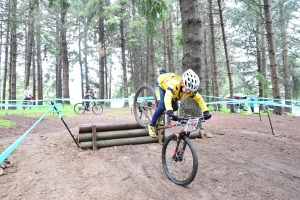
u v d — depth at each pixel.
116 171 4.16
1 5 15.07
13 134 7.15
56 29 21.44
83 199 3.33
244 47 21.02
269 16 12.08
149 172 4.20
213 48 14.68
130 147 5.34
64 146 5.12
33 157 4.51
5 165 4.12
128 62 31.77
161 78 4.07
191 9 6.28
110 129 5.36
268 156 4.96
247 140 6.14
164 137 5.71
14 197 3.32
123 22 19.92
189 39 6.29
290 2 16.23
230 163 4.57
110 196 3.41
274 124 8.59
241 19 17.59
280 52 20.44
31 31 17.70
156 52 23.06
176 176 4.06
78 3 19.17
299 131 7.28
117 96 35.66
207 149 5.32
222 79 23.81
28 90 16.72
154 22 7.91
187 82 3.41
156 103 4.56
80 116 12.27
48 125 9.17
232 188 3.64
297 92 19.33
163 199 3.37
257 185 3.73
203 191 3.57
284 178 3.97
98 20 22.11
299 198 3.36
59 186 3.63
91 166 4.31
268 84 12.77
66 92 21.06
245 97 16.72
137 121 5.45
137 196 3.42
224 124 8.62
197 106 6.32
